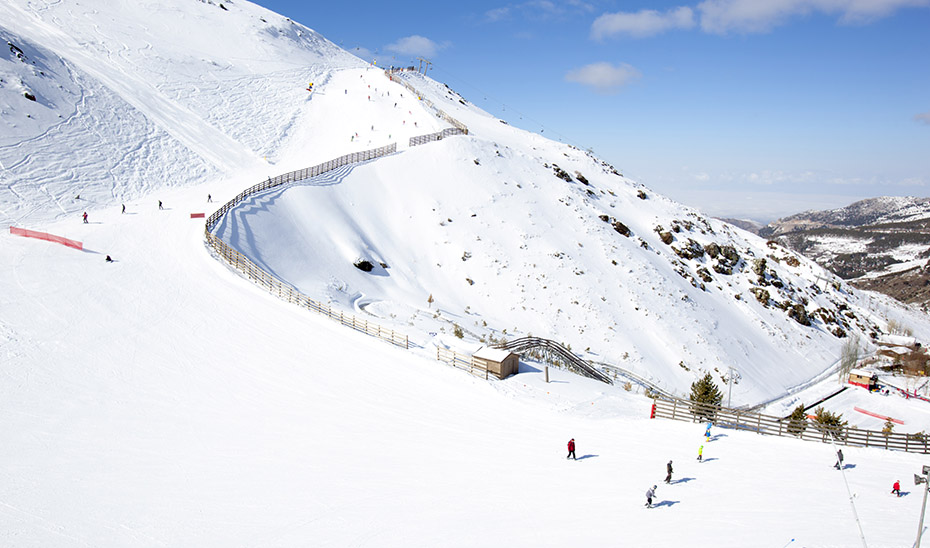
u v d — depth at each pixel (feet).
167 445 63.21
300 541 45.44
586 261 193.77
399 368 93.81
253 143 230.68
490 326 151.84
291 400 79.00
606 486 57.88
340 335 104.32
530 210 210.18
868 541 42.96
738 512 50.49
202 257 126.11
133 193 169.27
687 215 272.10
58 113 184.55
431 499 53.98
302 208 169.37
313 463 61.67
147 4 324.39
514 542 44.75
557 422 79.46
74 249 120.26
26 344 82.12
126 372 79.87
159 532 46.37
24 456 57.31
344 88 303.68
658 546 42.80
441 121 267.80
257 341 96.53
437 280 173.58
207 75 273.95
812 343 215.51
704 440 74.95
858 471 64.18
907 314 333.01
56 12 267.80
